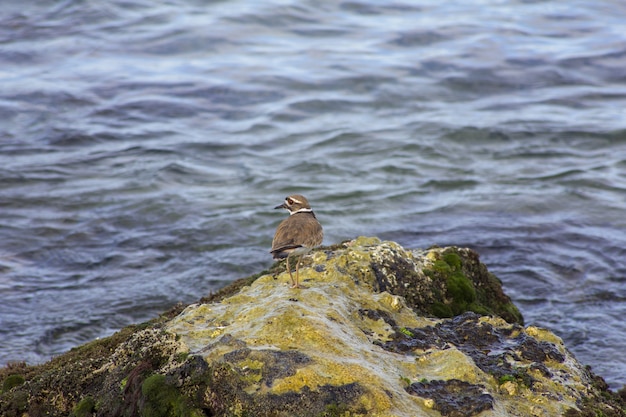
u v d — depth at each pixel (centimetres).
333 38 3428
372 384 623
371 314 781
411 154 2278
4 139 2303
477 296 1055
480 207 1889
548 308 1384
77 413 685
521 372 704
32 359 1212
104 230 1736
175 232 1733
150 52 3178
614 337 1260
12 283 1484
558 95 2806
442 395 647
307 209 998
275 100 2738
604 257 1591
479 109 2675
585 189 1991
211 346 675
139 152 2248
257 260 1609
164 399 636
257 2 3841
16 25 3381
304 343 672
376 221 1822
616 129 2444
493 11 3891
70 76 2866
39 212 1819
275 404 609
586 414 664
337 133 2453
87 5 3612
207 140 2373
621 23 3659
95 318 1360
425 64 3095
